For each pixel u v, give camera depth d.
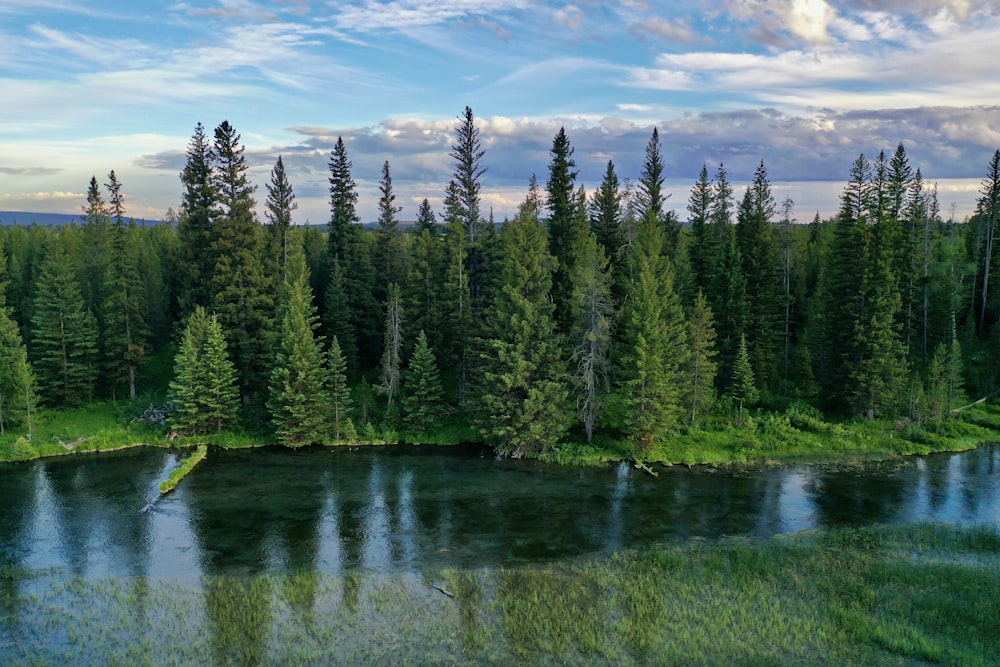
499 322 53.34
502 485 44.31
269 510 39.41
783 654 23.36
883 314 54.75
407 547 33.91
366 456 51.25
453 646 24.08
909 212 66.75
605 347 51.22
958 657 22.72
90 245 79.94
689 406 54.66
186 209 69.75
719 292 62.25
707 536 35.28
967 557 31.80
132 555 32.78
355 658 23.39
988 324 72.12
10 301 76.88
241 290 59.12
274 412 53.28
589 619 25.95
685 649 23.73
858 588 28.19
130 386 64.25
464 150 65.62
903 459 49.56
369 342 69.00
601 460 49.62
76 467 47.69
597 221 69.44
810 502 40.56
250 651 23.84
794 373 65.25
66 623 25.92
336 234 73.75
